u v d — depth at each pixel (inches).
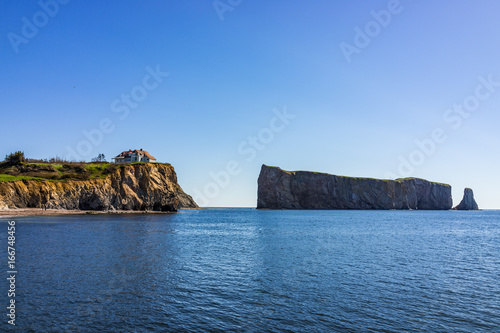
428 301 715.4
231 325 567.2
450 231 2699.3
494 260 1245.7
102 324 559.8
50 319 574.6
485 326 581.0
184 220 3762.3
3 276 852.0
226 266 1071.6
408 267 1087.0
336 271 1010.1
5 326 539.5
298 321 589.9
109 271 940.6
